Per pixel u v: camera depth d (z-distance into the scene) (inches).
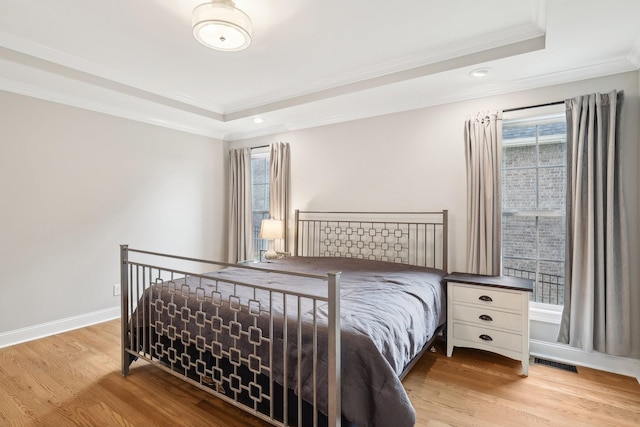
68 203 125.4
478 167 112.0
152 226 153.6
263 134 175.6
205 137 178.4
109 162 137.7
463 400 79.0
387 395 54.6
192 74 118.6
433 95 122.4
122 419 71.4
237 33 76.8
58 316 122.6
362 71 114.8
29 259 115.6
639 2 67.5
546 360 100.5
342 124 148.6
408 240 131.2
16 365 95.8
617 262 90.6
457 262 120.6
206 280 98.7
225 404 77.1
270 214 169.0
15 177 112.3
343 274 107.5
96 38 93.9
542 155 110.5
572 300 95.5
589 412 74.4
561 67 98.4
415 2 77.7
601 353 94.2
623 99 91.0
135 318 89.7
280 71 115.9
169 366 87.4
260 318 66.7
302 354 60.4
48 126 119.7
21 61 96.3
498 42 92.9
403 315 73.8
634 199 91.6
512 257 115.3
